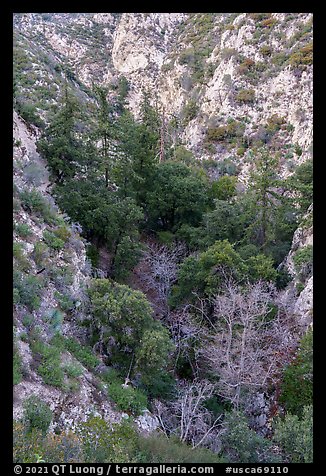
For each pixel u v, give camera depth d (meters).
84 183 26.38
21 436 10.64
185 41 76.69
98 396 15.55
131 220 26.61
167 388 19.09
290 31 54.84
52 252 19.48
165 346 17.44
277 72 52.56
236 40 60.12
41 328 15.88
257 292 20.55
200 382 19.52
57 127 25.77
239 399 17.97
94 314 18.06
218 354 19.11
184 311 22.80
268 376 18.70
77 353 16.97
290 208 31.39
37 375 14.07
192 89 66.88
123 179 29.78
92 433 12.64
